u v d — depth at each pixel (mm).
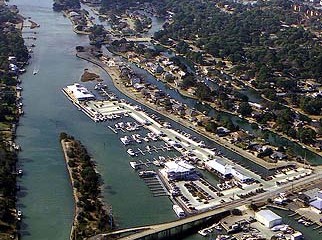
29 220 194000
